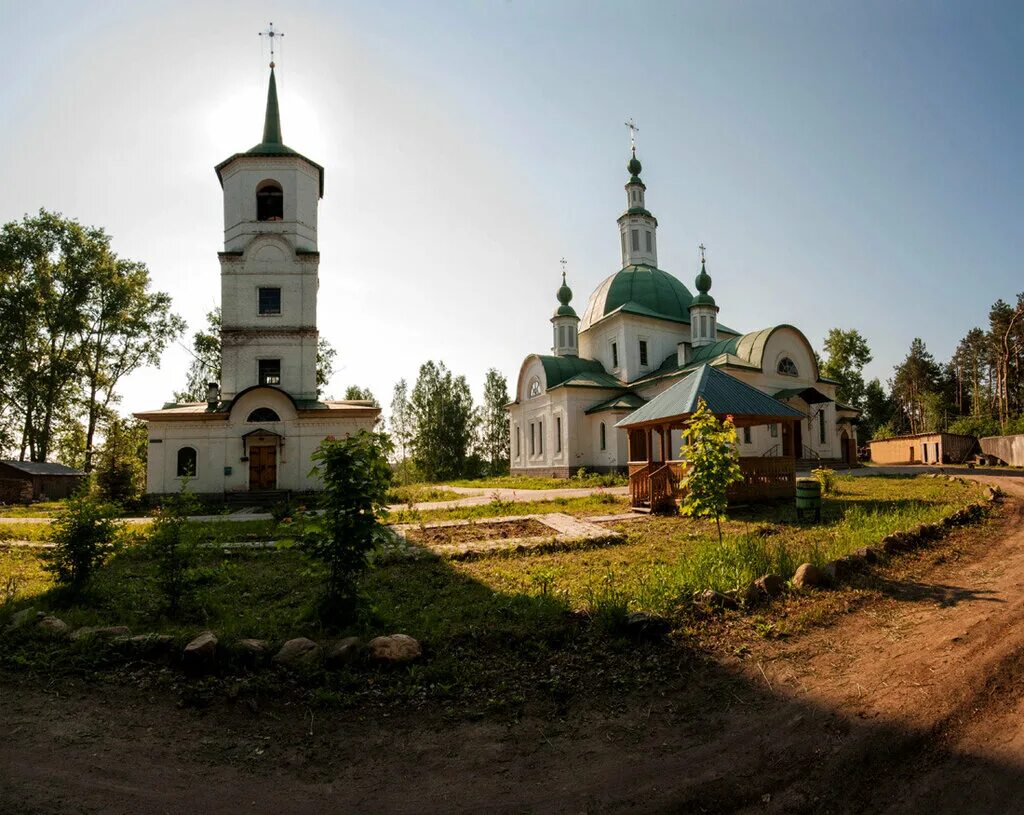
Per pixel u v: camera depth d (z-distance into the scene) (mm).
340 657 5516
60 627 6285
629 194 45906
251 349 26875
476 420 61594
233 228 27641
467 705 4980
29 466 33969
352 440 7016
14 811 3541
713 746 4273
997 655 5590
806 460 34125
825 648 5988
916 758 4031
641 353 40781
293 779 3980
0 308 35188
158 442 24797
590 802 3684
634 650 5918
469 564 10469
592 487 29625
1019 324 56562
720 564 8523
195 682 5297
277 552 11594
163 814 3574
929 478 23703
